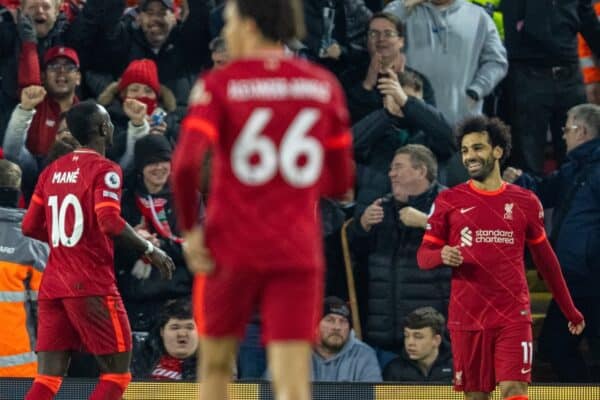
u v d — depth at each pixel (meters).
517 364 25.86
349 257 34.25
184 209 16.47
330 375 31.67
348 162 17.45
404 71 36.56
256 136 16.62
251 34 16.97
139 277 33.09
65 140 29.41
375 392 29.94
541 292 38.72
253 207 16.67
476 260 26.27
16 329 30.55
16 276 30.61
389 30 36.25
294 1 17.17
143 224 33.44
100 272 25.84
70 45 37.97
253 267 16.66
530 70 39.47
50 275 26.00
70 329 26.12
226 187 16.73
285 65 16.84
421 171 33.16
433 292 32.97
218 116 16.56
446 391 29.91
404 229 33.22
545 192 35.34
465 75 37.91
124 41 38.03
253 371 32.47
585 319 34.00
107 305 25.84
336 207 35.03
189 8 38.00
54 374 26.05
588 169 34.12
